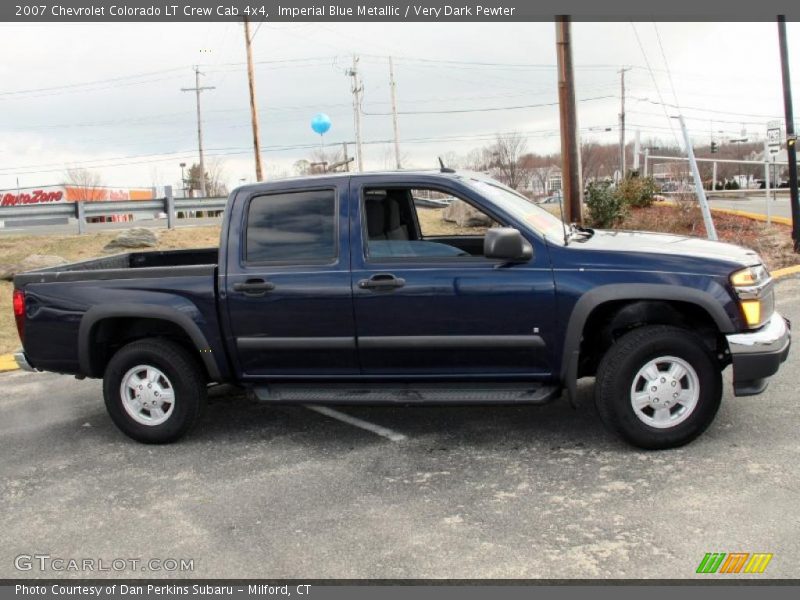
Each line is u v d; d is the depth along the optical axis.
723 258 4.45
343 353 4.87
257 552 3.62
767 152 15.29
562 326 4.52
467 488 4.23
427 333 4.70
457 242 5.45
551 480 4.26
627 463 4.43
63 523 4.09
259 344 4.99
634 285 4.39
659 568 3.26
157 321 5.45
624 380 4.47
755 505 3.76
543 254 4.55
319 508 4.08
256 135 34.31
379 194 5.03
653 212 18.89
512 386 4.78
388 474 4.52
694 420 4.50
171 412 5.25
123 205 16.78
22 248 14.04
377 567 3.41
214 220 21.61
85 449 5.34
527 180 44.97
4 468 5.02
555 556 3.41
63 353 5.41
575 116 12.41
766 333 4.38
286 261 4.95
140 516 4.13
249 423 5.71
